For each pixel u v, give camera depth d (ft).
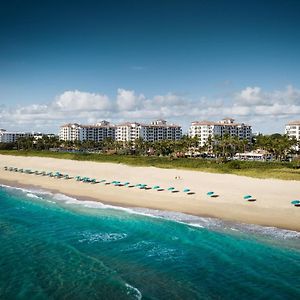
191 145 457.27
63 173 272.10
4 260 91.97
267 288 75.15
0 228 122.11
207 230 113.50
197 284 77.36
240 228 114.42
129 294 73.10
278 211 132.77
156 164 315.58
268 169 260.42
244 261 88.79
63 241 107.14
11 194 189.98
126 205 154.30
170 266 87.15
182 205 148.87
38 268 86.69
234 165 277.64
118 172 267.59
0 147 634.84
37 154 479.41
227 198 157.48
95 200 167.84
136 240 106.73
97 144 642.22
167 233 112.16
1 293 73.77
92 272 84.07
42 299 71.46
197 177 226.58
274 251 94.43
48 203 164.14
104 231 116.57
